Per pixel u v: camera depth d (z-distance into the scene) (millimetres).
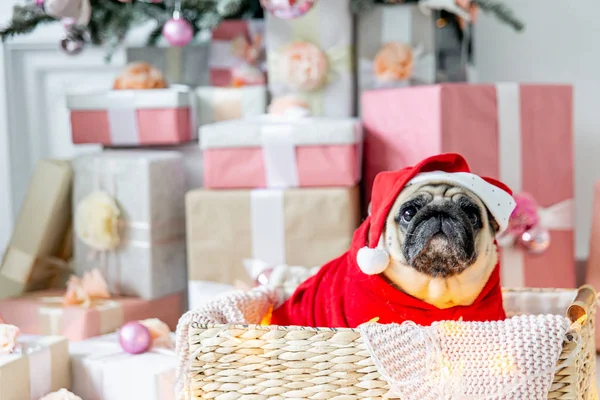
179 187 1525
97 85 1930
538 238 1345
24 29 1537
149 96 1527
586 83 1794
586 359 852
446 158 957
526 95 1358
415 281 886
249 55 1658
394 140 1423
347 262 1000
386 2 1538
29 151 1951
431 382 779
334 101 1542
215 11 1541
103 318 1327
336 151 1382
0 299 1435
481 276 898
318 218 1367
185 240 1556
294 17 1357
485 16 1822
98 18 1541
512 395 764
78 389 1146
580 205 1808
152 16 1599
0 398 984
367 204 1512
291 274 1169
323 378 815
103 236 1426
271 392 829
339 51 1528
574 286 1401
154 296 1441
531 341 767
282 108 1505
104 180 1454
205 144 1422
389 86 1536
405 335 792
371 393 807
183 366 890
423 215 872
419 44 1521
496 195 924
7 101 1896
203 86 1703
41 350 1073
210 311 911
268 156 1403
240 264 1398
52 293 1478
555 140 1382
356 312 924
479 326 783
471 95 1335
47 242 1525
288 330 820
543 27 1802
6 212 1909
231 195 1395
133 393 1093
